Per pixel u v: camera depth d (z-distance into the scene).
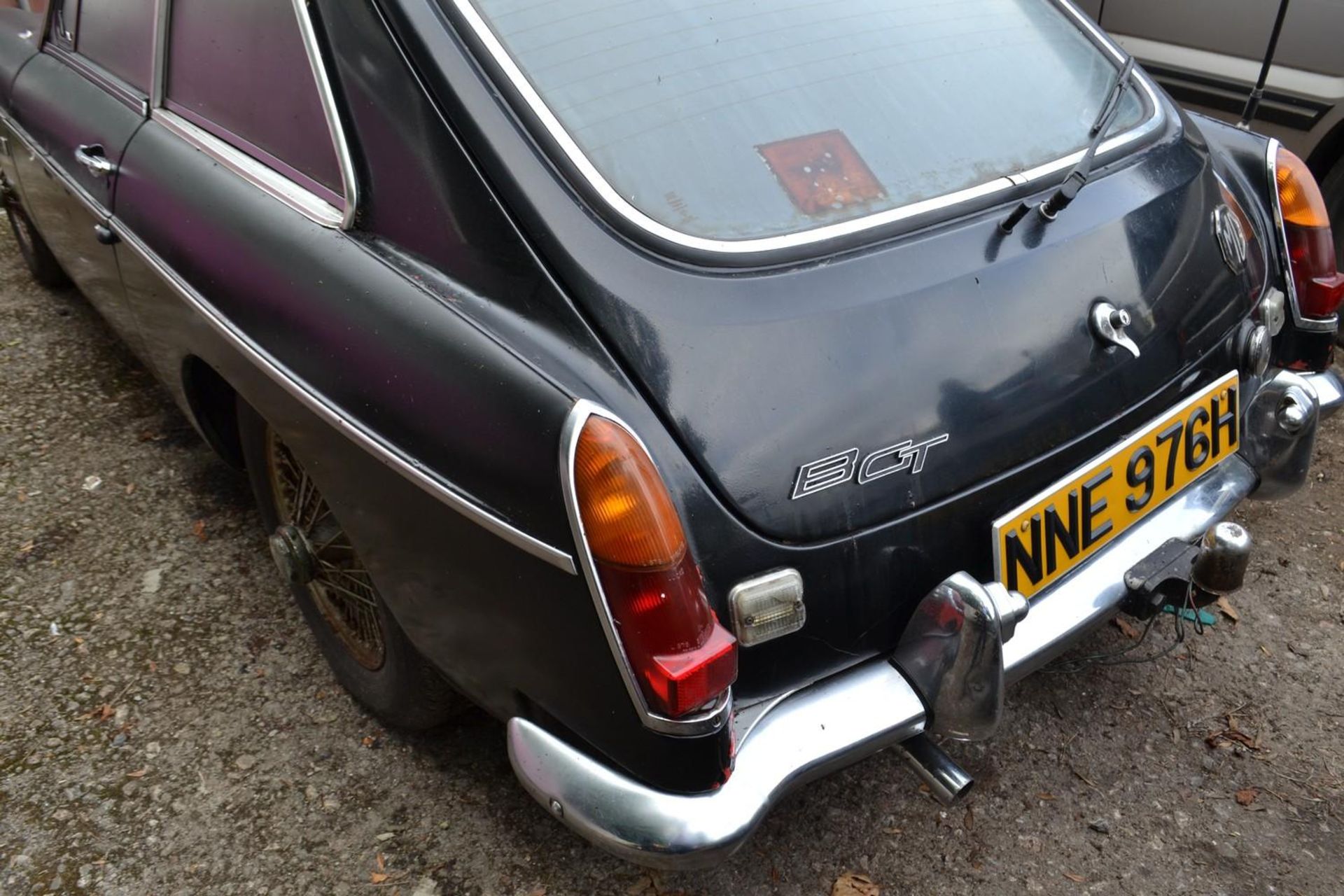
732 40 1.90
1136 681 2.51
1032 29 2.27
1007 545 1.72
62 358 3.88
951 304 1.68
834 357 1.57
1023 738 2.37
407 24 1.70
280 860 2.11
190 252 2.12
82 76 2.94
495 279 1.60
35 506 3.12
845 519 1.57
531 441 1.44
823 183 1.74
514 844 2.14
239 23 2.12
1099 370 1.82
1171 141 2.16
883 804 2.22
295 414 1.87
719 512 1.49
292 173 1.97
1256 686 2.50
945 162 1.87
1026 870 2.08
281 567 2.35
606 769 1.56
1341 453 3.35
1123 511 1.90
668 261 1.58
